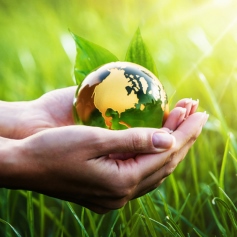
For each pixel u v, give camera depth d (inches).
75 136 26.0
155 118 26.5
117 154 27.4
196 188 34.0
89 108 26.2
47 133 26.4
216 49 56.4
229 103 47.0
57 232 32.5
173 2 77.8
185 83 50.9
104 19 83.9
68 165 26.1
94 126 26.4
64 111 31.2
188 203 33.7
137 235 31.9
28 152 26.3
